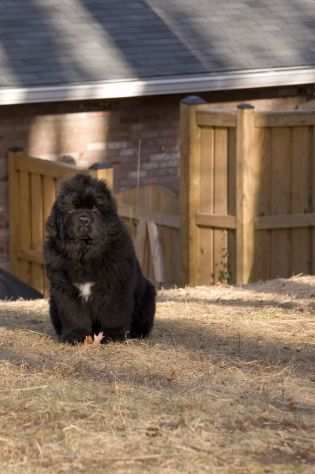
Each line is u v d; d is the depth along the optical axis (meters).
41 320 11.67
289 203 17.30
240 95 21.84
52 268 9.94
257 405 8.00
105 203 9.75
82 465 6.69
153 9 22.94
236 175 16.92
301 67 21.73
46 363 9.19
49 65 20.00
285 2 24.53
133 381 8.61
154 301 10.61
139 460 6.79
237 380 8.76
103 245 9.68
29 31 21.08
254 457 6.93
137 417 7.57
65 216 9.70
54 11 22.03
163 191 18.77
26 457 6.80
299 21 23.75
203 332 10.77
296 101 22.52
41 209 18.86
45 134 20.06
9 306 13.00
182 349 9.88
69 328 10.15
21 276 19.58
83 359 9.36
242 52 21.84
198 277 17.59
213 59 21.33
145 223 19.03
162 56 21.11
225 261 17.34
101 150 20.67
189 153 17.23
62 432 7.21
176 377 8.80
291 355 9.73
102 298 9.91
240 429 7.44
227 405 7.95
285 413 7.85
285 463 6.84
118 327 10.12
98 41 21.19
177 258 18.59
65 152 20.30
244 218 16.92
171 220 18.59
